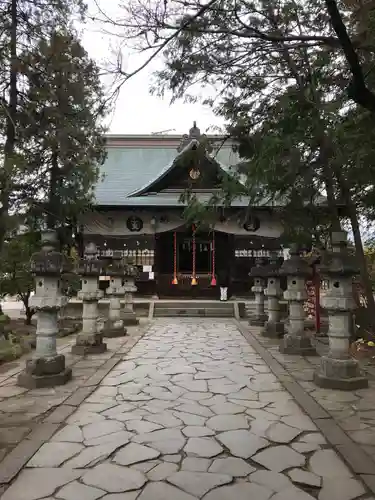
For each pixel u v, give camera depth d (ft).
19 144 21.76
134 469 11.59
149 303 56.54
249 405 17.42
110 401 17.93
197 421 15.46
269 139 14.34
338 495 10.26
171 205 60.23
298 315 28.81
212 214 17.28
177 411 16.60
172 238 67.51
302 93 14.57
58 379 20.29
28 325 43.42
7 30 19.27
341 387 19.48
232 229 60.59
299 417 15.98
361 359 26.86
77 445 13.19
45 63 18.66
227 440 13.67
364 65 13.85
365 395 18.66
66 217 28.78
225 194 17.57
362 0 12.10
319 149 15.28
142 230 62.08
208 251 67.72
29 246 32.53
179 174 62.03
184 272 67.10
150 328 42.91
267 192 16.93
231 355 28.48
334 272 20.26
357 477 11.14
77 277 39.42
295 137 14.17
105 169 77.51
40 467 11.69
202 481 10.93
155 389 19.83
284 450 12.91
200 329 42.27
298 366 24.48
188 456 12.44
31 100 19.80
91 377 21.85
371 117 13.38
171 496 10.18
